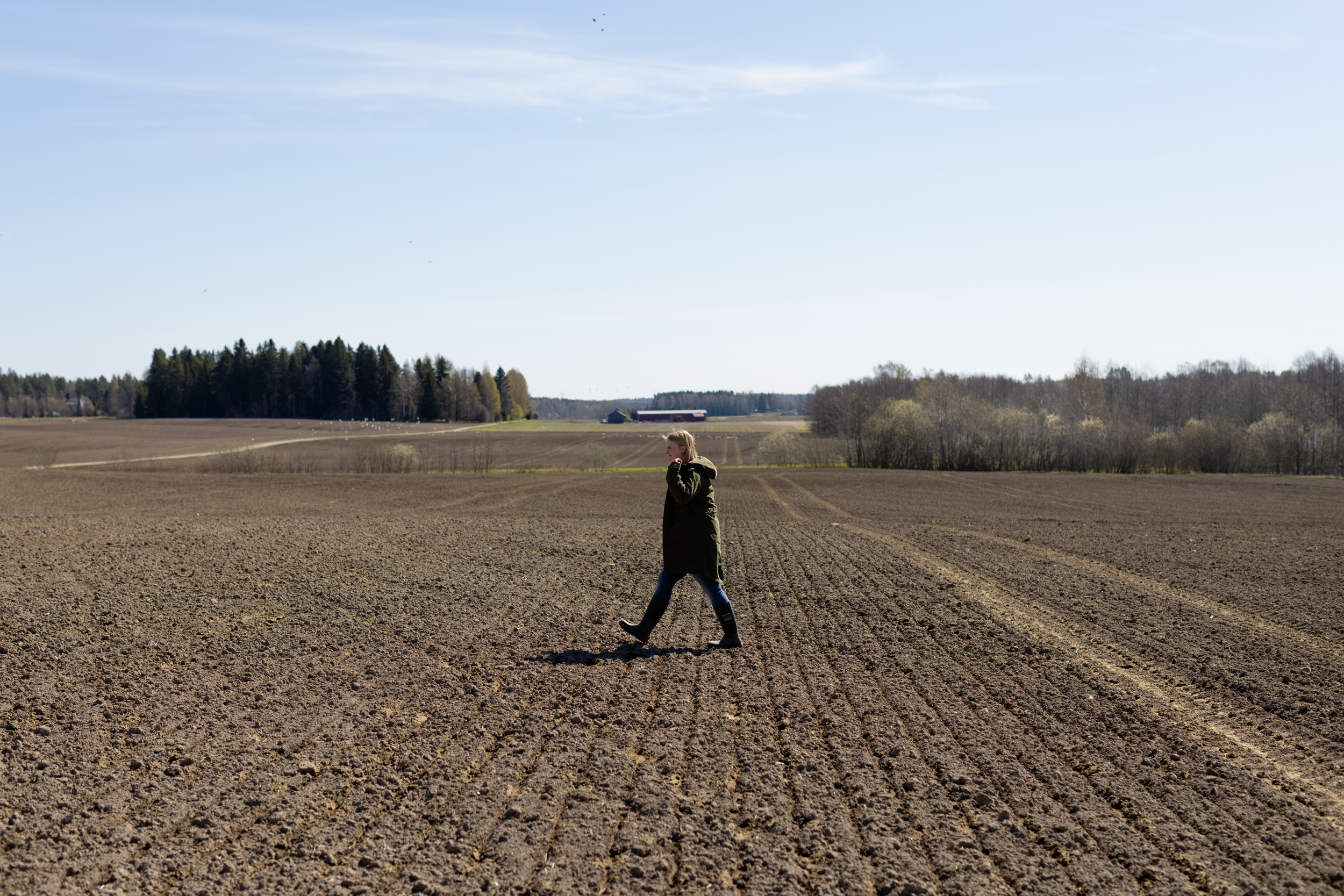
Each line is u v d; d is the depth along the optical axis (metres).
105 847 3.93
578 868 3.80
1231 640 8.61
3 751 5.12
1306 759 5.35
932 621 9.52
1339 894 3.61
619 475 50.75
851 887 3.67
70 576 11.68
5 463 57.41
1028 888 3.67
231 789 4.62
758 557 15.48
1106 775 5.02
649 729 5.73
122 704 6.08
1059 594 11.37
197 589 10.81
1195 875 3.82
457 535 18.14
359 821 4.27
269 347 158.75
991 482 45.91
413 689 6.60
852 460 64.50
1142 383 99.56
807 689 6.77
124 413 180.25
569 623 9.16
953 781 4.87
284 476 45.94
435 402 161.62
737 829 4.25
